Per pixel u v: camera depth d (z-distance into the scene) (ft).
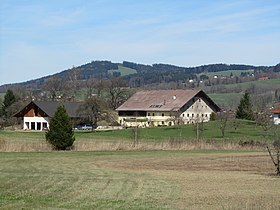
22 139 207.41
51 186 79.36
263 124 248.32
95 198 66.28
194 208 58.18
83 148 171.53
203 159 138.92
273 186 80.18
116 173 102.17
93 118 298.76
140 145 176.14
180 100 352.69
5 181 85.97
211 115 323.57
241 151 167.94
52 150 167.02
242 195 69.21
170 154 156.04
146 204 61.31
